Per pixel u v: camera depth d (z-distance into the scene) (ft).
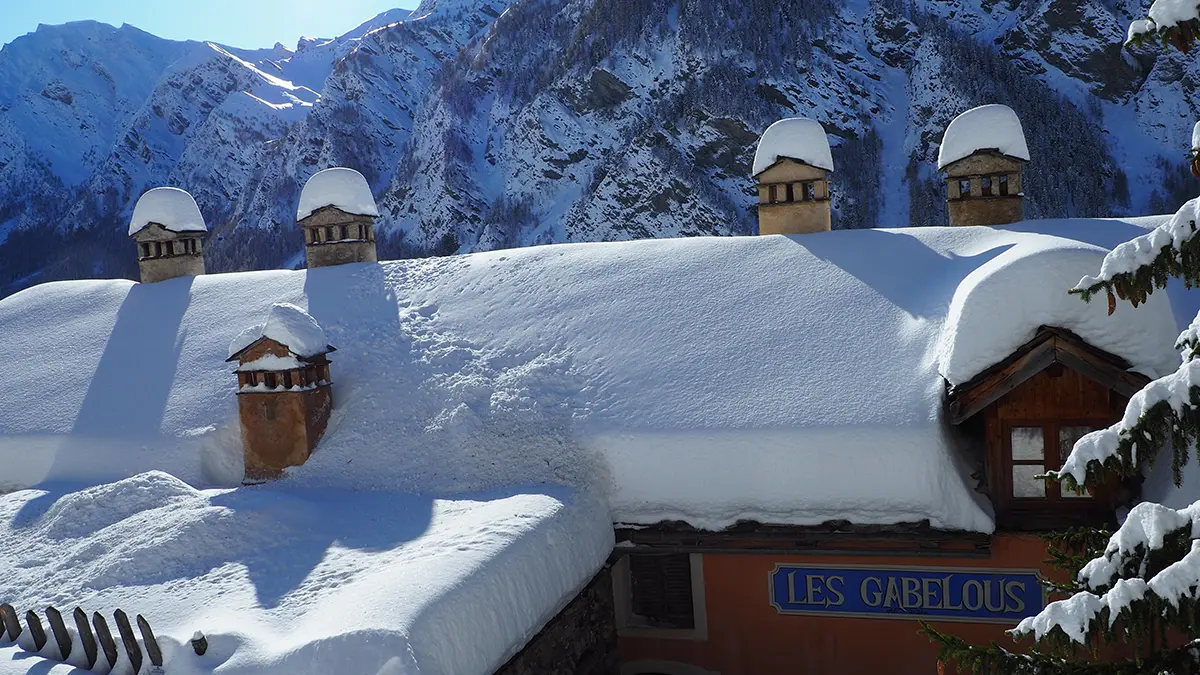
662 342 33.17
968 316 26.48
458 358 35.32
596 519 28.35
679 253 39.19
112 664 20.65
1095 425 26.21
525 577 24.03
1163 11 13.65
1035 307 25.89
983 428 27.78
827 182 42.11
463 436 31.55
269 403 32.55
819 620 29.30
